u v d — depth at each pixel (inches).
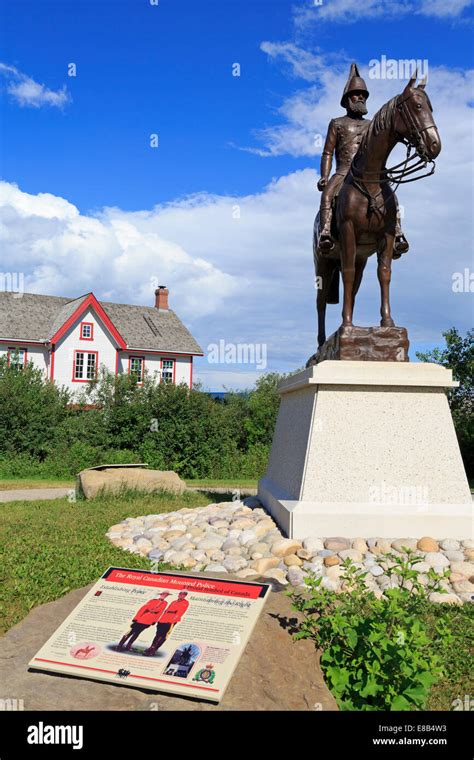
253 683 130.6
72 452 783.1
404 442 265.1
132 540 289.3
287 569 227.3
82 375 1202.0
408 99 246.7
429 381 266.8
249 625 136.4
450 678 160.1
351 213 277.9
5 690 126.4
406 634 134.0
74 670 130.3
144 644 135.0
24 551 258.7
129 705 121.5
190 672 126.6
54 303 1314.0
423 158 246.2
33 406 848.3
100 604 149.2
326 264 334.0
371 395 268.4
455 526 249.8
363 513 248.7
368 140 266.2
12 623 173.9
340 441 263.7
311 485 258.2
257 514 302.5
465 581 217.6
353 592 161.8
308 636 150.1
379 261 288.8
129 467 533.3
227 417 909.8
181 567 243.3
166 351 1311.5
